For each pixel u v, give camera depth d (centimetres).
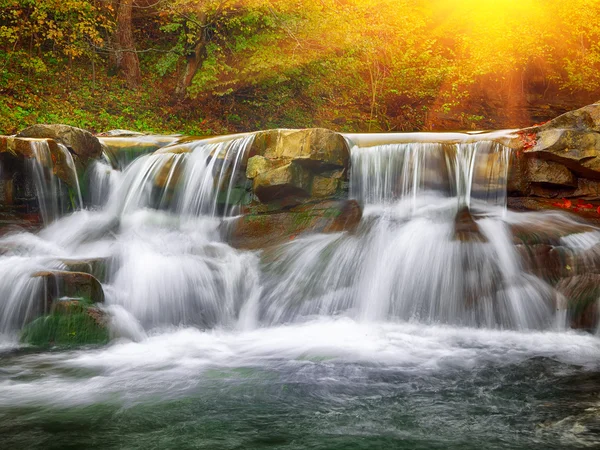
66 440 375
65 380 509
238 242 882
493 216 855
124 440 375
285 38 1828
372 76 2145
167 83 1852
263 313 748
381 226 827
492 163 885
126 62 1775
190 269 754
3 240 835
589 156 856
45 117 1468
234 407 439
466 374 524
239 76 1784
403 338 655
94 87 1666
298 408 436
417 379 509
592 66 2223
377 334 674
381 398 460
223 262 791
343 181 916
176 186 966
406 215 873
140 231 916
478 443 369
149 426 400
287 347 625
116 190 994
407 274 748
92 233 895
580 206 878
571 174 884
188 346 633
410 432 388
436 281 734
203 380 509
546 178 880
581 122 874
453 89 2162
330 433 387
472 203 885
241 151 931
